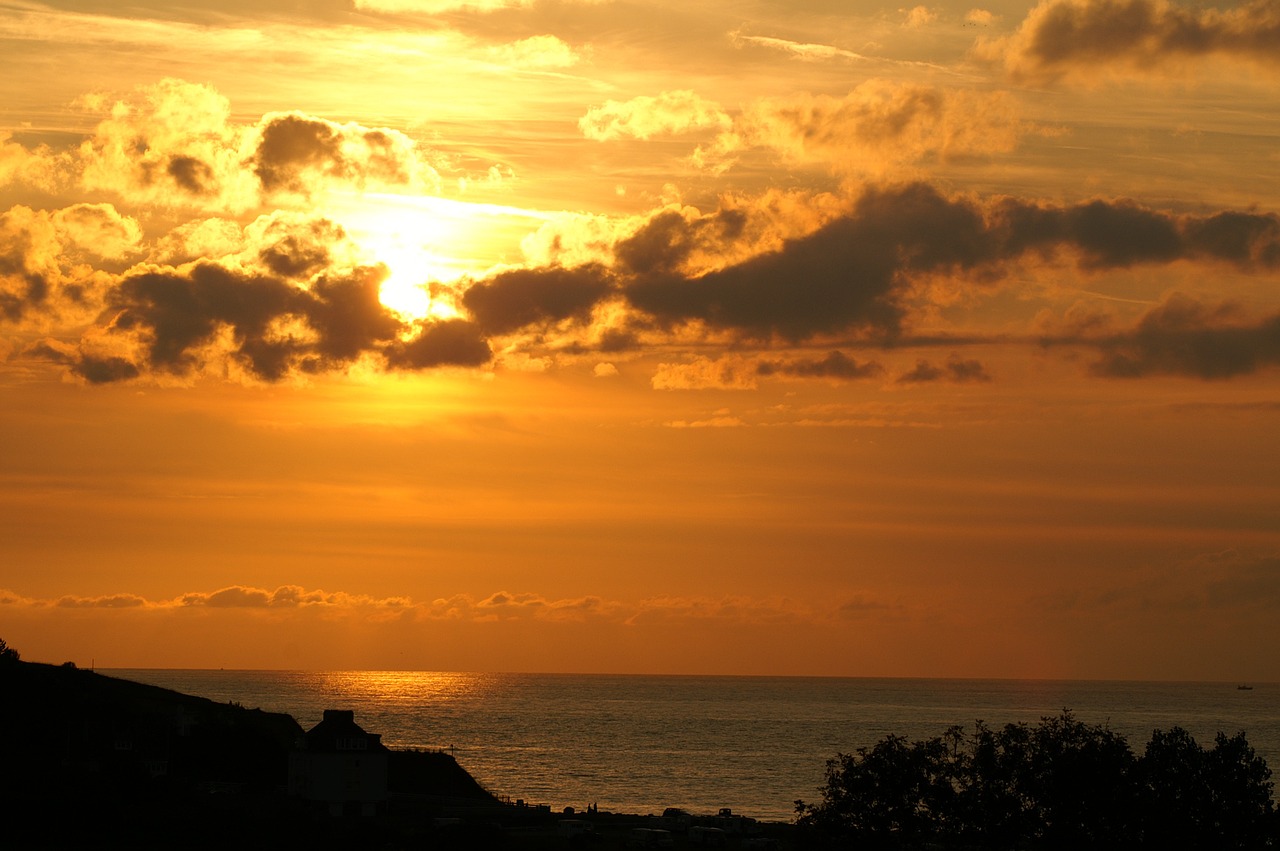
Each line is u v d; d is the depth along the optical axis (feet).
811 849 487.61
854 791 476.95
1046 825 459.73
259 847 546.26
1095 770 453.99
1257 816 448.65
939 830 469.57
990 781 471.21
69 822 555.28
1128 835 449.06
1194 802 450.71
